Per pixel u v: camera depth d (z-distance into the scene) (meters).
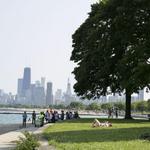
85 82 74.19
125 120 64.75
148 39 62.75
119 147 24.94
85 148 24.39
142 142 27.98
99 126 46.50
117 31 65.62
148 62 61.38
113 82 72.31
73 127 46.00
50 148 24.81
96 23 71.06
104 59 68.69
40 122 51.53
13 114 135.62
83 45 76.88
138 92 68.62
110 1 67.94
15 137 33.94
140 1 63.66
